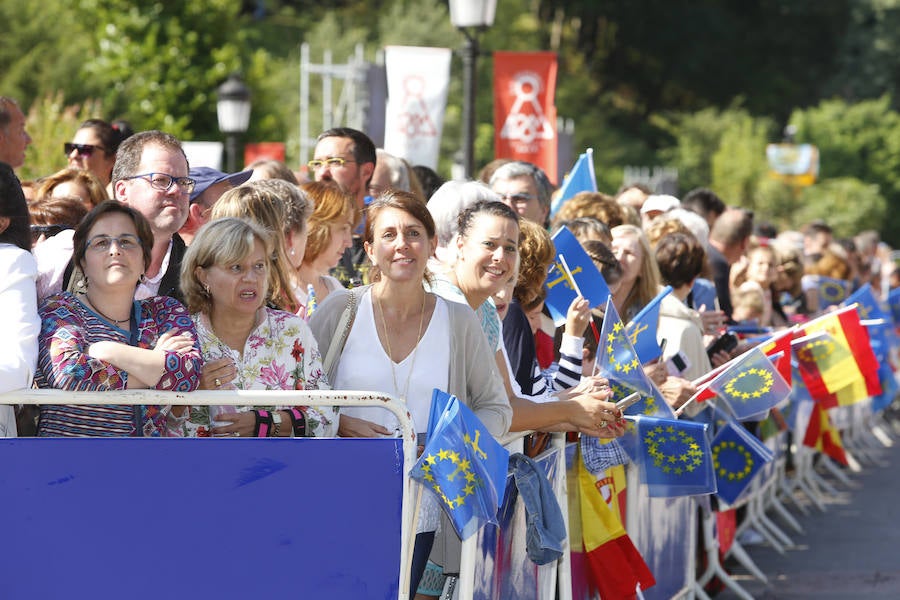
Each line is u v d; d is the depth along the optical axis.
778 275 19.52
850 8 115.62
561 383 8.85
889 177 93.94
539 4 112.19
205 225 6.81
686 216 14.07
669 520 10.90
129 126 13.36
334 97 67.31
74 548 5.80
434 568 7.28
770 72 115.69
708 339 12.26
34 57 43.44
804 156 79.56
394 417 7.31
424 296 7.45
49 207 8.71
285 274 7.49
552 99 18.22
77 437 5.80
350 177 11.05
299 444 5.86
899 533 16.83
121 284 6.38
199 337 6.78
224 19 49.75
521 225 9.10
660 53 114.56
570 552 8.65
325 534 5.88
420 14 84.06
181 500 5.84
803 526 17.38
